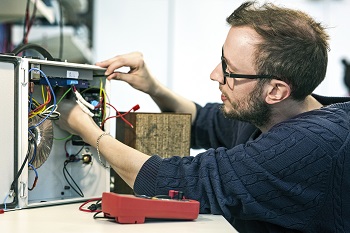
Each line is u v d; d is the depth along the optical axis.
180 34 4.02
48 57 1.44
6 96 1.23
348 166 1.29
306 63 1.33
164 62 4.02
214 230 1.06
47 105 1.37
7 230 1.03
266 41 1.32
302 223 1.30
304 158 1.23
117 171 1.40
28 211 1.25
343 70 3.96
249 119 1.41
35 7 1.96
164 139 1.59
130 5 4.00
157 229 1.05
